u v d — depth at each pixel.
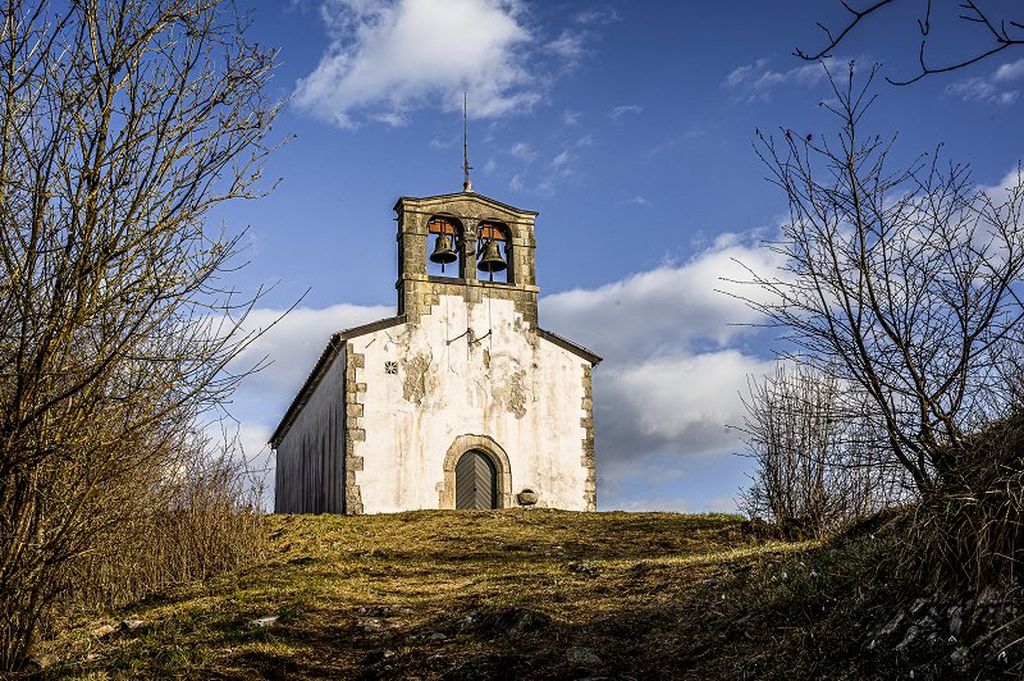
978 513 6.18
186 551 13.64
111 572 11.55
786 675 6.77
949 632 6.05
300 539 17.80
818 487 12.82
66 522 6.94
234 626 10.09
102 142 6.24
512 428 26.53
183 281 6.55
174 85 6.51
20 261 6.12
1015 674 5.36
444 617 10.00
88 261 6.20
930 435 7.22
